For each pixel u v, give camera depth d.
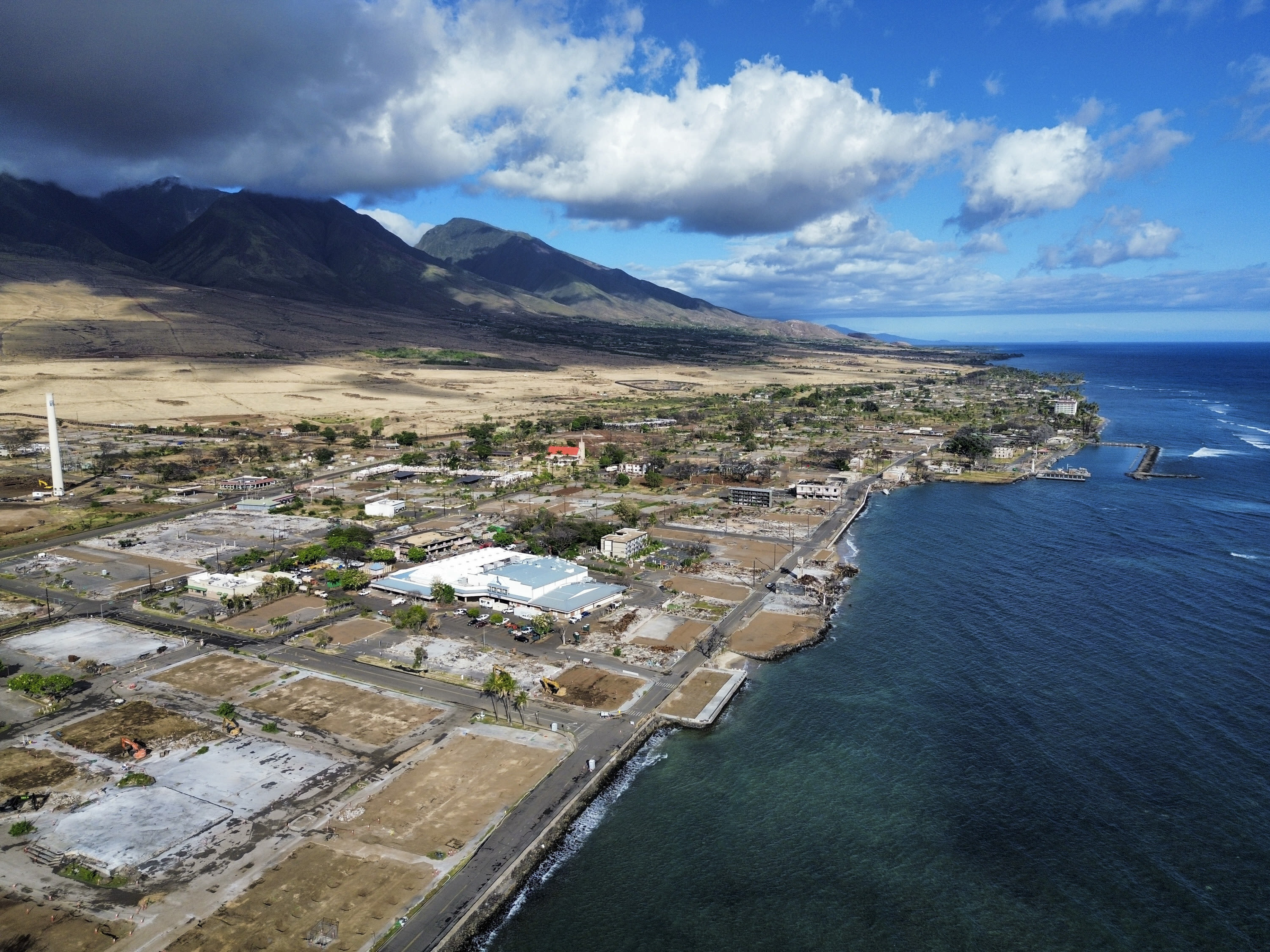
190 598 190.12
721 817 108.38
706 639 165.00
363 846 97.69
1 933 82.56
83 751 119.00
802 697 141.50
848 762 120.75
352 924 84.94
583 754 120.62
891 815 108.12
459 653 157.25
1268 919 88.94
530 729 127.56
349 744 122.00
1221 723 129.25
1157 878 95.44
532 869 97.38
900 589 196.50
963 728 129.88
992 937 87.19
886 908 91.75
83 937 82.25
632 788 114.62
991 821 106.50
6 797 107.19
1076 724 129.88
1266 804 108.38
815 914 90.88
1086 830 104.25
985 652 158.62
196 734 124.56
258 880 91.38
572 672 148.62
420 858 95.81
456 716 131.25
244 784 110.56
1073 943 86.31
